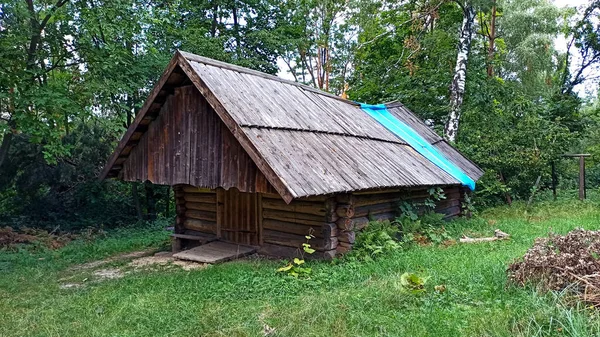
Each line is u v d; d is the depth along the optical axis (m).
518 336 4.01
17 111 10.22
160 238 11.70
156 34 15.67
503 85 17.16
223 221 9.45
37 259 9.31
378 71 19.02
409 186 8.65
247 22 21.09
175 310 5.46
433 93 17.30
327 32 29.75
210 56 17.48
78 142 14.72
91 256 9.66
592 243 5.47
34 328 5.14
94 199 14.66
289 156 7.04
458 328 4.32
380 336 4.32
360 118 11.26
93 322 5.25
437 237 8.99
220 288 6.28
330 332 4.51
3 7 10.34
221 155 7.72
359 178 7.60
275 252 8.52
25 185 13.80
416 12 16.73
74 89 11.86
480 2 14.50
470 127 16.03
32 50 11.23
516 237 8.98
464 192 12.49
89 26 10.95
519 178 14.96
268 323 4.85
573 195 15.97
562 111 18.19
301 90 10.34
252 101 8.00
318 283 6.23
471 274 5.93
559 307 4.39
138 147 9.38
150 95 8.49
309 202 7.98
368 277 6.40
